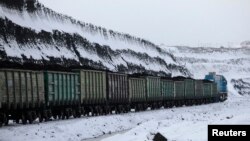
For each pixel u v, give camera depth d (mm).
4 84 28422
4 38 60656
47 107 33969
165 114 47469
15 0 74250
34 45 67688
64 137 24453
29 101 31359
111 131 30422
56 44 76062
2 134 22438
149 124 29062
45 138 23047
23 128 25297
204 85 83438
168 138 20234
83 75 40312
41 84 33250
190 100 76812
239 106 65062
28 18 74438
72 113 38406
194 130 23531
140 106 55250
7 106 28672
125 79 50281
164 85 63969
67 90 37219
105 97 44938
